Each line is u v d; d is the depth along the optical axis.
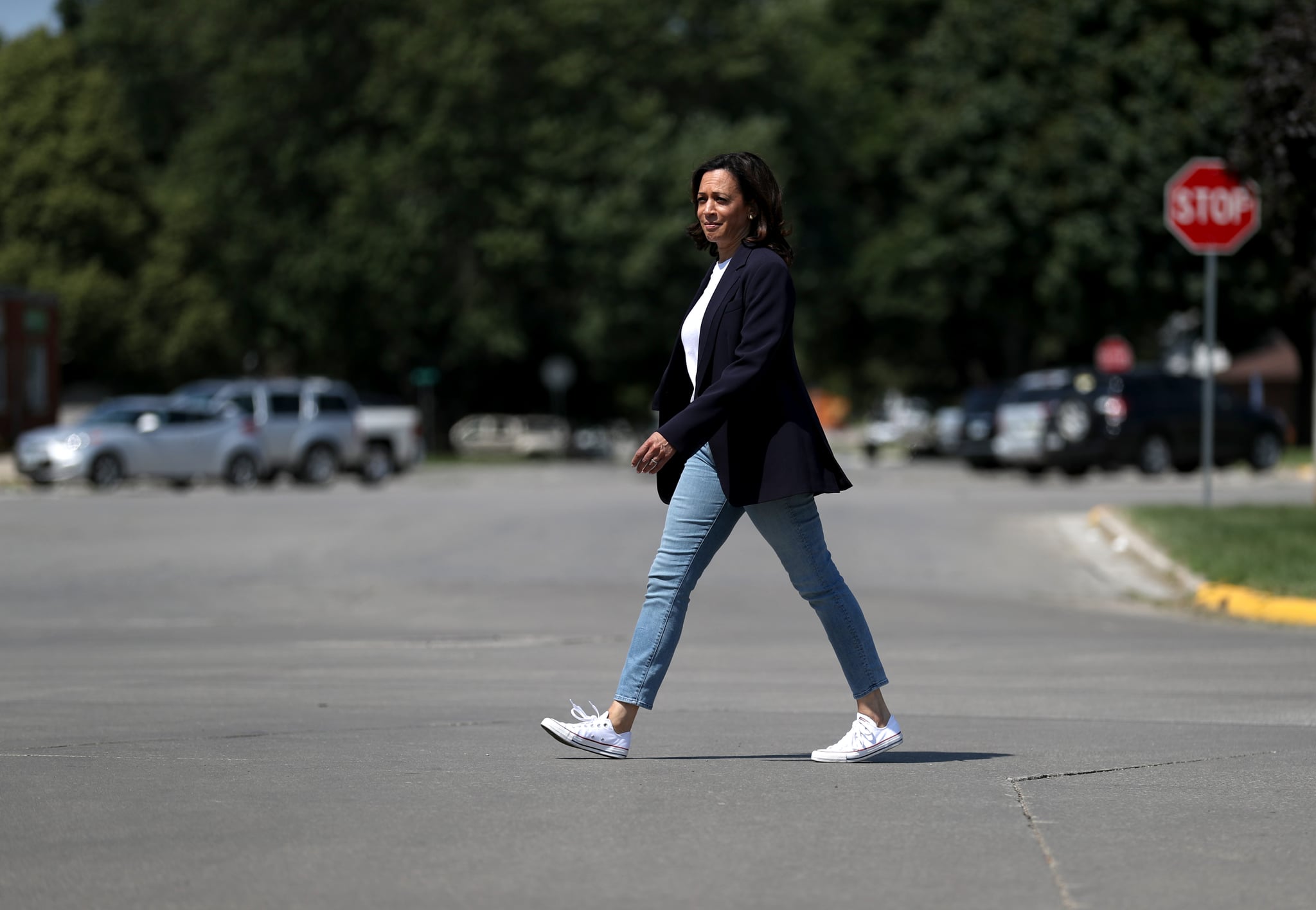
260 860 16.22
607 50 160.00
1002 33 141.00
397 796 19.17
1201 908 14.64
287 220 159.00
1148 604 45.94
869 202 186.38
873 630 39.78
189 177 166.88
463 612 44.53
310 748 22.64
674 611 20.67
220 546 59.84
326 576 52.62
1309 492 81.00
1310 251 54.66
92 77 172.00
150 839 17.06
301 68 154.62
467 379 181.38
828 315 185.62
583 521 66.06
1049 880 15.49
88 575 53.00
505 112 155.00
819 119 172.25
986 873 15.74
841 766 21.11
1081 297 140.25
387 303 157.62
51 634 40.41
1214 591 43.81
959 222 143.75
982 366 198.25
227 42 161.12
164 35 182.00
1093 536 60.38
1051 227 139.50
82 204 168.25
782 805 18.69
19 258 166.75
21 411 139.88
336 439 111.88
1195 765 21.33
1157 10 137.12
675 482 20.88
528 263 155.00
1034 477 109.19
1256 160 53.56
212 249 171.38
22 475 103.56
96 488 100.31
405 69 151.50
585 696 28.55
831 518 66.06
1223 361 139.62
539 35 154.00
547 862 16.06
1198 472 105.81
